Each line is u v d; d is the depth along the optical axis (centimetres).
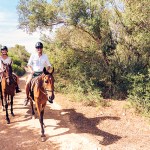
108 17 1327
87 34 1444
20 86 1947
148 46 1183
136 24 1156
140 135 831
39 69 857
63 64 1531
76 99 1271
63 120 969
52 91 741
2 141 781
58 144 752
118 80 1367
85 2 1262
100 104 1164
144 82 1127
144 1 1074
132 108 1100
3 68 940
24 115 1016
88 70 1388
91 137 795
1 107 1141
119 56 1373
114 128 892
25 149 728
